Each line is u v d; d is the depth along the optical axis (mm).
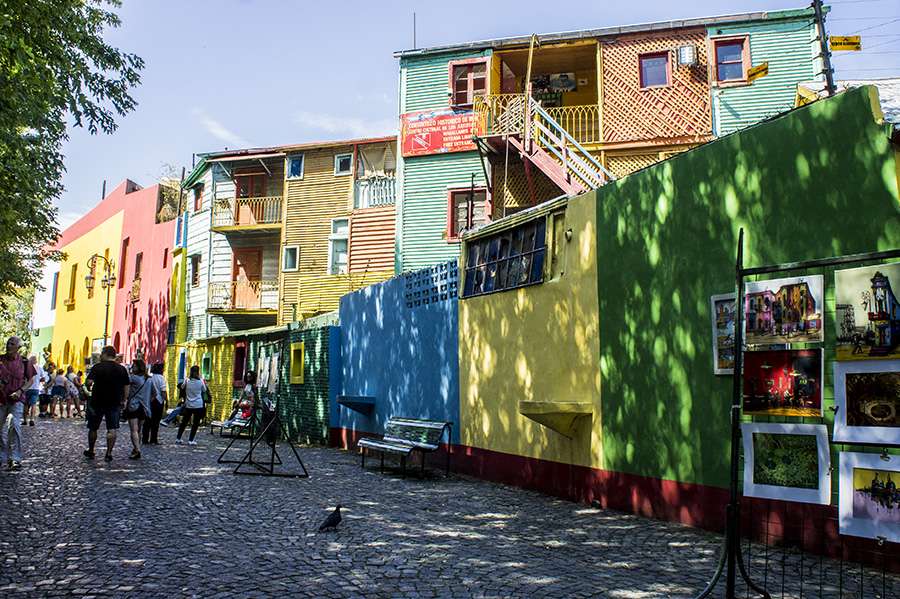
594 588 5230
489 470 11508
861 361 5004
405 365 14617
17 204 13484
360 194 26438
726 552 4738
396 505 8750
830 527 6074
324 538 6703
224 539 6523
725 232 7379
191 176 32375
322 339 18531
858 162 6066
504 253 11695
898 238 5711
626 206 8922
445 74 21297
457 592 5051
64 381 25859
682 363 7836
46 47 11211
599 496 8984
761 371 6301
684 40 18969
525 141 17344
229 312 28562
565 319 9945
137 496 8617
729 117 18406
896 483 4824
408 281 14742
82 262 48625
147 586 4977
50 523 6941
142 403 12727
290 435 19906
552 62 20844
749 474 6285
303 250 27250
